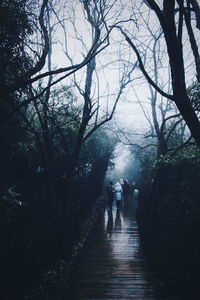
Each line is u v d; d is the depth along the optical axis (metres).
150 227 8.95
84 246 10.44
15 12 4.82
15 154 6.43
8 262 4.54
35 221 6.00
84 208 13.54
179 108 4.22
